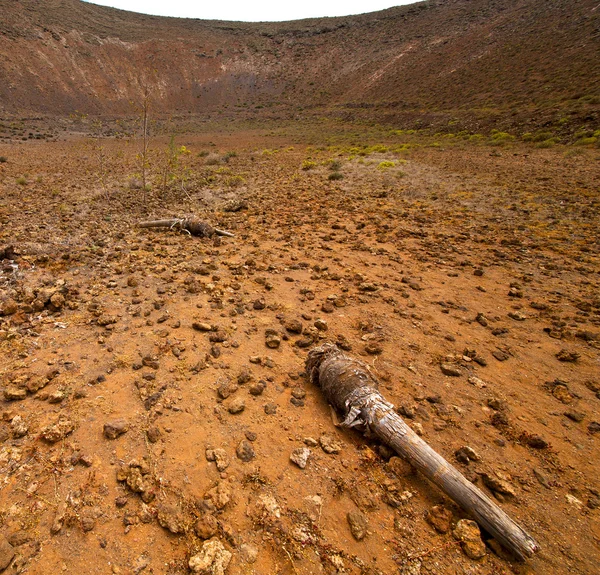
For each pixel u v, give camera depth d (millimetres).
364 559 1946
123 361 3297
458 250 6684
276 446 2576
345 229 7836
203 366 3291
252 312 4309
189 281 4957
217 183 13398
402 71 60094
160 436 2582
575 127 21094
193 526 2035
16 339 3545
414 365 3543
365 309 4531
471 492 2172
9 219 7895
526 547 1963
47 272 5168
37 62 58375
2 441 2488
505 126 26453
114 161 19766
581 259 6207
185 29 92188
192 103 70875
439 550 2014
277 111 63906
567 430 2875
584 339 4035
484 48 51812
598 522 2197
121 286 4805
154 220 7949
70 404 2803
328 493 2277
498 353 3762
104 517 2068
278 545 1979
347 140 32406
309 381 3227
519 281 5496
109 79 66062
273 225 8133
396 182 12977
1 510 2072
